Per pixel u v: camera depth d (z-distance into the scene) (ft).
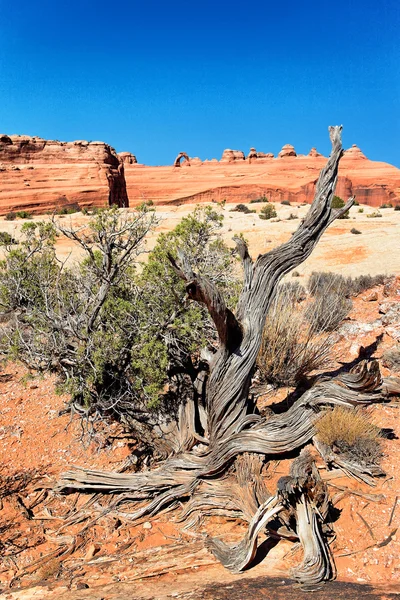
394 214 136.87
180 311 20.97
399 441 18.51
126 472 21.12
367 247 74.33
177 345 21.30
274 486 16.87
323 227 18.63
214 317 16.53
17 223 128.57
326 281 44.68
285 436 17.71
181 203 348.59
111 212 21.72
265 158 414.41
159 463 21.04
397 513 14.76
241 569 13.74
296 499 14.19
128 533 17.16
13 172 244.01
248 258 18.57
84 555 16.37
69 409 23.43
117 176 274.36
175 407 21.68
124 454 22.76
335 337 28.89
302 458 15.19
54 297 23.18
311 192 335.47
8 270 23.02
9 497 20.26
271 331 24.23
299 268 64.39
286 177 362.53
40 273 23.15
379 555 13.38
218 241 24.59
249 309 18.24
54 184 245.45
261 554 14.26
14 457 23.41
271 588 12.23
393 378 21.81
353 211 150.41
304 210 146.10
